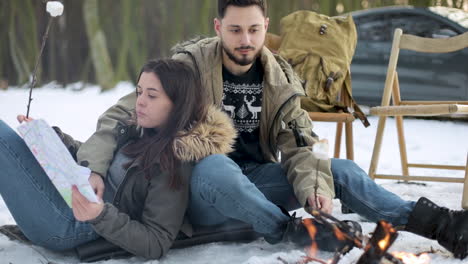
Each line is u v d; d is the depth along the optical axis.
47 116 6.88
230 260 2.09
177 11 10.86
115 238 1.95
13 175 1.99
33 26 11.01
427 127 6.58
